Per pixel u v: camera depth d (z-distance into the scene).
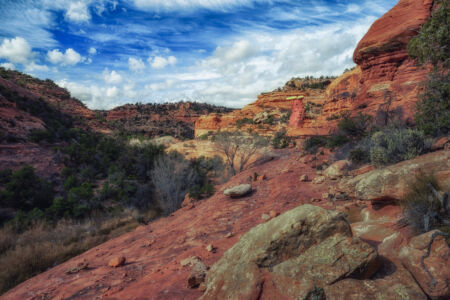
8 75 107.62
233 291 3.42
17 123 49.72
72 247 15.35
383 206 6.17
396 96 16.42
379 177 6.07
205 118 86.38
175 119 194.88
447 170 4.96
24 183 26.97
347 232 3.63
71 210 22.22
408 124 13.63
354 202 7.89
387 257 3.50
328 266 3.22
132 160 38.12
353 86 29.81
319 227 3.67
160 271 6.17
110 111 192.88
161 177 24.98
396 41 17.75
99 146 48.97
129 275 6.55
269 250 3.69
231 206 11.78
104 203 25.84
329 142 17.45
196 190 19.59
